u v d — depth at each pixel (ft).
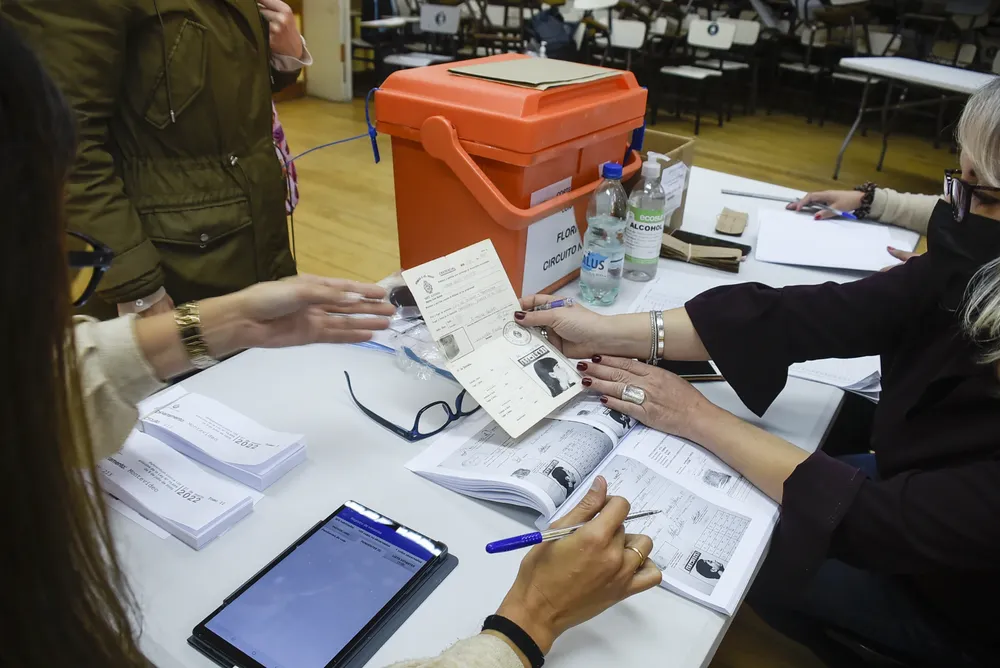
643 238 4.58
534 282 4.23
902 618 3.51
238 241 4.81
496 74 3.96
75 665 1.39
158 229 4.47
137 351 2.56
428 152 3.89
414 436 3.18
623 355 3.70
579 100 4.01
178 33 4.12
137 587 2.39
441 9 17.51
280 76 5.33
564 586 2.15
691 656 2.28
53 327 1.26
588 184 4.34
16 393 1.20
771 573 3.01
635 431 3.24
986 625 3.21
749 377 3.54
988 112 2.78
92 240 1.82
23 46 1.16
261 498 2.81
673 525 2.73
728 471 3.05
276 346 2.96
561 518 2.41
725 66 18.02
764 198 6.50
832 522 2.75
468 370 3.21
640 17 17.90
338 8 17.80
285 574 2.42
